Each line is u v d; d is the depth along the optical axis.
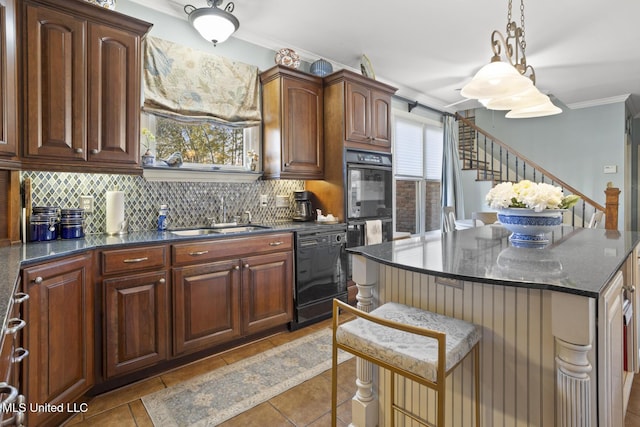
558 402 1.14
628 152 5.86
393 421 1.63
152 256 2.16
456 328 1.32
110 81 2.19
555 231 2.70
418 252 1.72
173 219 2.84
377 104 3.72
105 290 1.98
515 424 1.31
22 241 2.04
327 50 3.62
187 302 2.32
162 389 2.07
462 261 1.50
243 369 2.31
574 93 5.07
